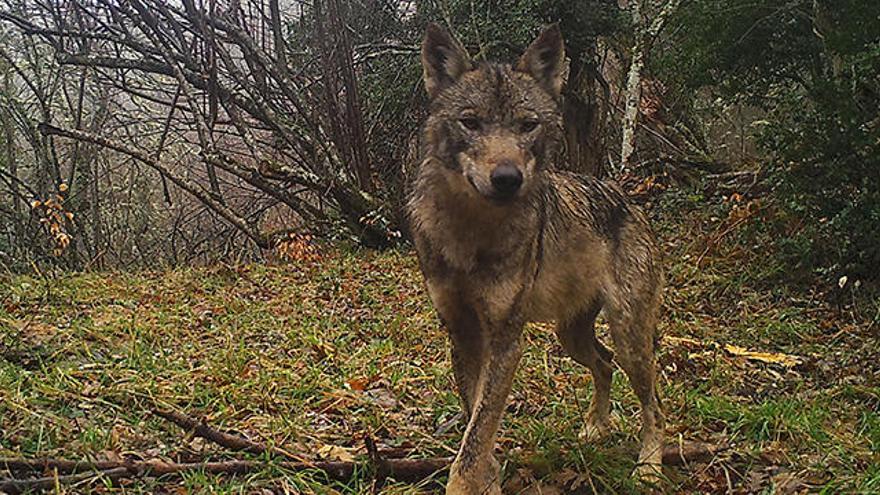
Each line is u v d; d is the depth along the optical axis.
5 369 1.43
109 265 3.98
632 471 1.20
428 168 1.17
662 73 3.47
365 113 4.03
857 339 2.02
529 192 1.13
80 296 2.30
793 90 2.74
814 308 2.30
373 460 1.14
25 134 4.14
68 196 3.95
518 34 3.82
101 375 1.49
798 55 2.76
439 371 1.62
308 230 3.67
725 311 2.31
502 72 1.18
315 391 1.51
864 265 2.32
